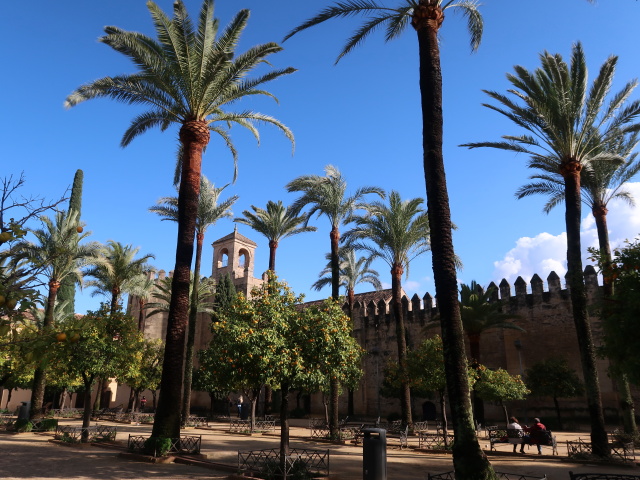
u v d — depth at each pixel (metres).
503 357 39.78
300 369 13.89
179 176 25.25
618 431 26.17
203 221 32.94
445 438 20.55
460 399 11.10
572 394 32.81
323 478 12.84
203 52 18.67
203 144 19.73
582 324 19.00
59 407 48.50
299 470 13.16
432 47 13.82
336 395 25.08
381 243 29.34
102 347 20.42
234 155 23.78
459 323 11.77
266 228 33.16
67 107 18.59
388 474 13.90
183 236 18.70
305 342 14.49
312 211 29.36
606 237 25.97
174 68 18.86
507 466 16.28
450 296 11.92
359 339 49.22
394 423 29.80
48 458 16.00
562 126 19.89
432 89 13.48
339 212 28.36
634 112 20.17
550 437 19.22
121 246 36.69
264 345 13.76
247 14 18.91
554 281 38.91
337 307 15.62
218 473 13.79
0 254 4.26
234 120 22.02
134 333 23.09
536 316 39.12
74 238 28.78
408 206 29.23
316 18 15.13
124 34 18.72
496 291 42.03
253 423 28.00
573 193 20.05
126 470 13.86
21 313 3.80
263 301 15.09
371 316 49.03
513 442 19.66
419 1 14.39
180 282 18.28
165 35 18.34
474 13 15.76
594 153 21.83
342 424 31.28
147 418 36.53
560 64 20.45
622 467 16.28
